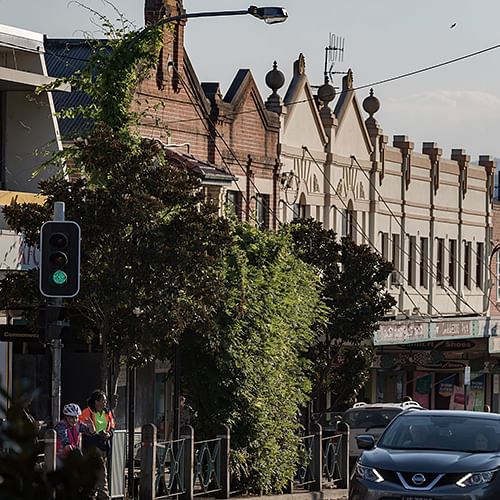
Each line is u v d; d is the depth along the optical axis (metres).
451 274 98.25
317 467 47.91
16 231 36.75
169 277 35.88
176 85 60.78
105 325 36.34
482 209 103.94
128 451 39.69
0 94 47.59
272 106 71.44
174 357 42.75
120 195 35.56
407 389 85.38
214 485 41.97
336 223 79.00
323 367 60.66
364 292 60.31
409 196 90.12
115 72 38.97
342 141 80.00
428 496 30.91
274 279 45.78
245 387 43.66
